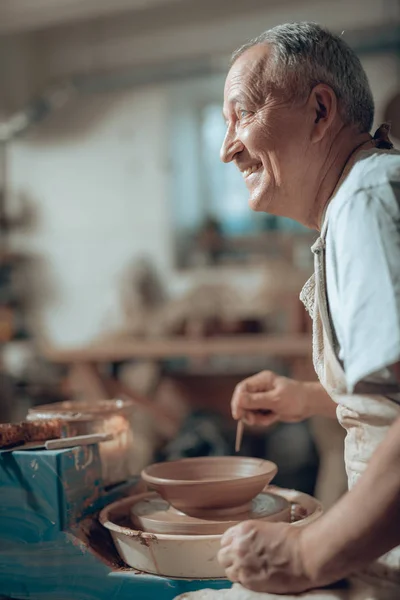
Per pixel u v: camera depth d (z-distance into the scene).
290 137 1.05
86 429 1.29
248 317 4.68
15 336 6.07
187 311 5.23
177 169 6.53
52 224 6.98
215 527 1.07
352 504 0.83
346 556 0.84
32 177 7.03
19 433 1.19
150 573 1.07
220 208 6.45
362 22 5.71
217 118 6.44
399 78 5.54
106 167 6.75
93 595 1.09
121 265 6.72
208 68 6.09
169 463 1.25
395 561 0.94
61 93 6.67
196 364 4.91
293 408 1.42
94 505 1.20
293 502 1.28
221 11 6.20
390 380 0.90
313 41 1.05
